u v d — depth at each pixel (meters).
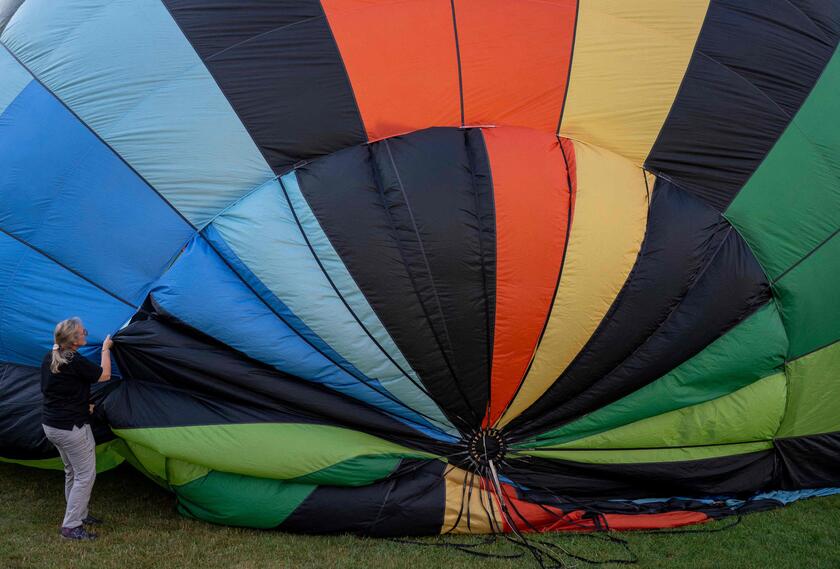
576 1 7.88
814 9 8.37
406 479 7.20
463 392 7.23
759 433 7.96
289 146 7.35
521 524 7.26
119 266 7.34
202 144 7.38
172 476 7.12
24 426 7.20
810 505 7.97
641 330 7.32
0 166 7.54
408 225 6.97
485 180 7.12
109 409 6.96
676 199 7.59
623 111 7.66
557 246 7.08
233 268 7.20
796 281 7.78
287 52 7.52
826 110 8.03
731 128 7.76
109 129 7.45
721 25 7.99
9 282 7.41
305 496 6.99
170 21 7.63
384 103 7.44
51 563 6.24
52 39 7.85
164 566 6.28
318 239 7.02
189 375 7.02
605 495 7.77
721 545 7.06
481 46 7.62
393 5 7.72
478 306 7.01
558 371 7.30
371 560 6.54
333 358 7.12
